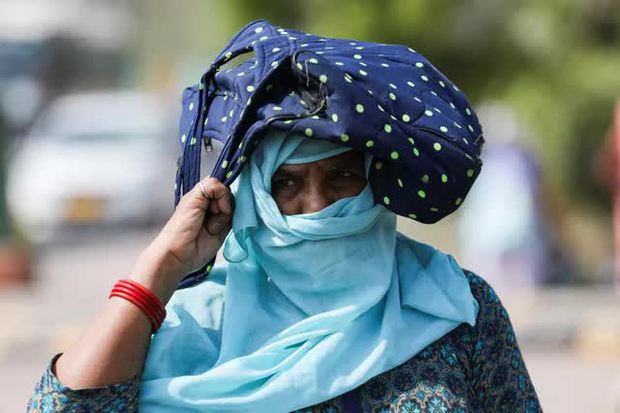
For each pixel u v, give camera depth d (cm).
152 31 9412
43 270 3500
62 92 7831
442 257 664
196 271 630
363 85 604
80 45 8119
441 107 624
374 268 633
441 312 634
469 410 626
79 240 4206
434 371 626
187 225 614
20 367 2230
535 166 2764
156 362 616
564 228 2861
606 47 3981
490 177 2759
